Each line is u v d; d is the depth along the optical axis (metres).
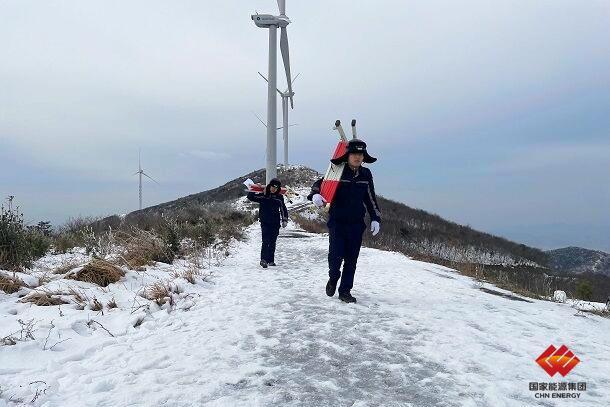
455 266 11.49
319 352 3.45
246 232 15.90
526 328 4.33
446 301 5.52
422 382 2.91
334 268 5.15
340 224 5.12
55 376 2.86
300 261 9.28
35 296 4.57
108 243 8.35
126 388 2.70
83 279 5.47
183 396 2.60
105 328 3.88
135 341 3.65
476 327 4.29
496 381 2.95
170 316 4.46
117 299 4.83
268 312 4.67
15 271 5.79
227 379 2.87
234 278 6.85
